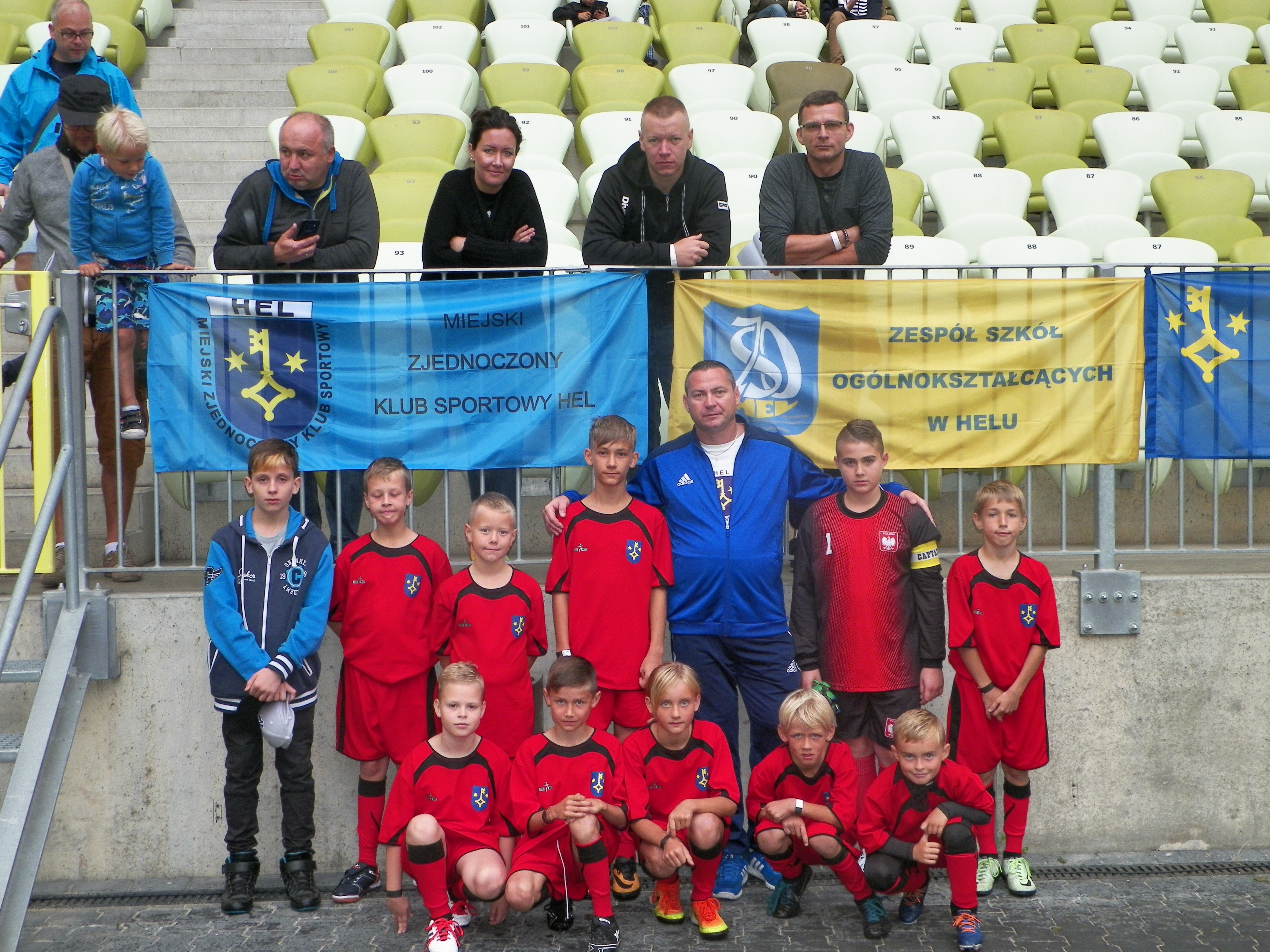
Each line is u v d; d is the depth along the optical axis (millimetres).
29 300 4145
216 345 3865
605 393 3951
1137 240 5672
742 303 3963
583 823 3236
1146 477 4035
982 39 8875
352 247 4082
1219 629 4012
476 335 3916
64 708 3617
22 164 4434
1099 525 4035
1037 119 7434
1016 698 3645
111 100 4633
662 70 8977
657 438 4105
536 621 3660
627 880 3668
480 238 4090
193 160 7188
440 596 3637
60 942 3385
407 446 3922
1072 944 3305
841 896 3742
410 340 3900
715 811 3387
